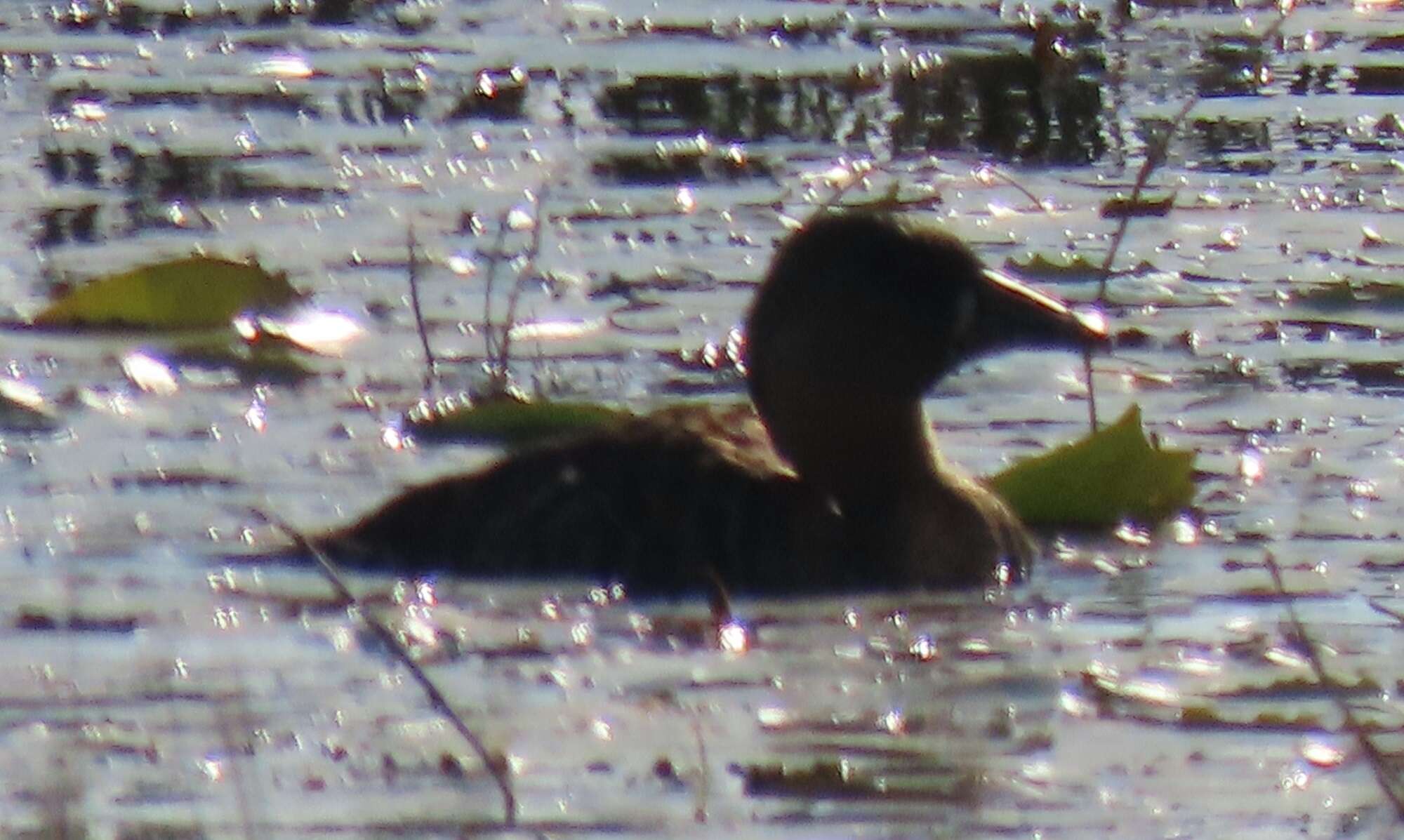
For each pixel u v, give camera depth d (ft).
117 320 48.65
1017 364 47.60
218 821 27.84
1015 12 74.84
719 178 60.13
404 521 37.86
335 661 33.27
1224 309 50.62
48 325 48.78
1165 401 45.60
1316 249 54.49
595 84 67.97
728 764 30.12
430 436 43.14
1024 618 36.32
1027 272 52.60
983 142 63.10
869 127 64.23
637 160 61.26
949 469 39.99
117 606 35.14
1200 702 32.32
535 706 32.01
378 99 66.33
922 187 59.00
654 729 31.24
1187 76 68.03
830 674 33.68
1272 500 40.78
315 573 36.78
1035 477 40.19
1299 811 28.60
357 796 28.66
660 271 52.70
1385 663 33.73
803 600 37.19
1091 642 35.04
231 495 39.96
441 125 64.13
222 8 76.33
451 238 54.80
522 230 55.52
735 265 53.26
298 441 42.80
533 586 36.94
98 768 29.35
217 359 47.19
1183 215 56.85
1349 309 50.83
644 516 37.58
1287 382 46.57
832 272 39.58
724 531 37.63
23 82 67.67
